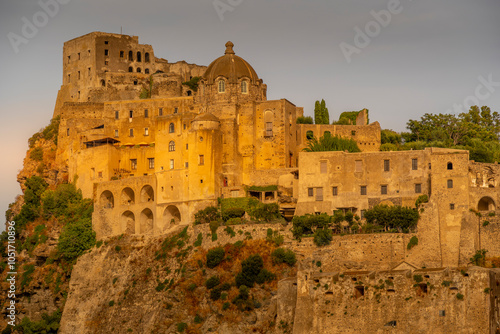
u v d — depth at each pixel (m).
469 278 130.50
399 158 164.75
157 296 160.38
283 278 150.00
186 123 178.25
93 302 169.75
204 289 154.75
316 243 154.12
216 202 172.62
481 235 153.12
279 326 143.88
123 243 174.62
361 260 152.50
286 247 155.12
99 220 180.75
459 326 129.75
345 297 137.12
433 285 132.38
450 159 154.88
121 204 180.62
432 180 155.25
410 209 154.62
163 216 176.25
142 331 157.88
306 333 138.25
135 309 161.88
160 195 176.88
